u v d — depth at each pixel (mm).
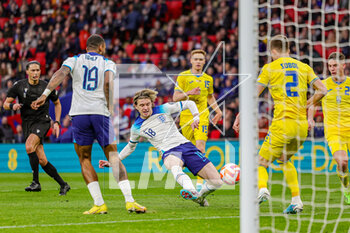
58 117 23047
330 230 12828
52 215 15281
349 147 20141
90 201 19438
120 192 23203
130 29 52406
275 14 47219
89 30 52156
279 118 15930
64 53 50031
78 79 15180
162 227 12875
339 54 19906
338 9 46781
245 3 10359
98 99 15195
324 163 32812
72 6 53281
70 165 36688
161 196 21516
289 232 12398
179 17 54062
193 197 16828
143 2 53625
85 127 15242
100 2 53406
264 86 16141
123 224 13367
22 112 22844
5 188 25422
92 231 12352
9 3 55688
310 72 16328
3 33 53781
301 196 20969
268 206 17500
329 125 19906
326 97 19969
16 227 13000
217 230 12438
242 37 10391
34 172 23375
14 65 50406
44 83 22859
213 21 51094
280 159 16531
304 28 45938
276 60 16094
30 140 22500
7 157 37750
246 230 10117
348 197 18641
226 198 20406
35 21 52875
